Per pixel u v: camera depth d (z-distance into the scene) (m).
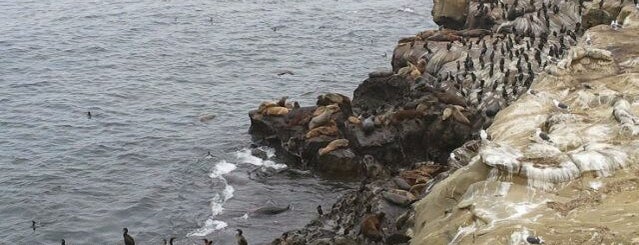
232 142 50.88
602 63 39.00
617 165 26.64
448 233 26.27
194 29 80.75
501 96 46.66
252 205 42.12
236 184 44.78
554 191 26.11
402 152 45.22
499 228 24.30
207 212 41.53
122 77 65.00
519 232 23.66
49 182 45.34
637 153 27.31
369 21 85.44
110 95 60.47
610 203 24.97
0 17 83.75
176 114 56.53
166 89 62.22
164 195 43.78
